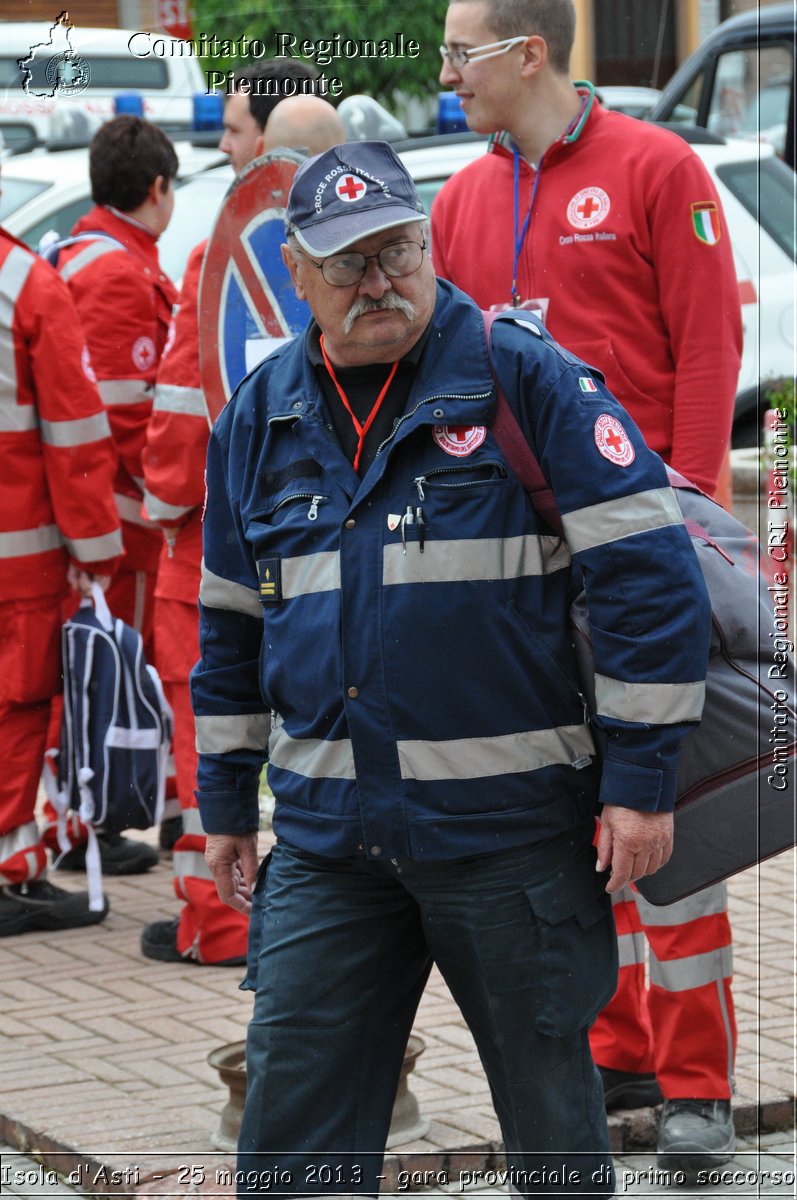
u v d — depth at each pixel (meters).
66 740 5.80
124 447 6.20
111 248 6.13
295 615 3.06
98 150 6.18
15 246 5.58
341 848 3.04
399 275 2.94
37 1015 4.99
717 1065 4.02
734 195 9.30
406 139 7.92
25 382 5.59
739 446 8.73
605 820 2.98
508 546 2.96
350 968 3.12
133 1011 5.02
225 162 9.09
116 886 6.42
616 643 2.91
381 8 5.66
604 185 4.07
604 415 2.94
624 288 4.08
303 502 3.05
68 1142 4.06
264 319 4.24
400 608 2.95
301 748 3.11
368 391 3.03
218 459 3.28
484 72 4.09
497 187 4.24
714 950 4.00
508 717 2.98
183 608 5.16
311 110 4.37
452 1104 4.27
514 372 2.96
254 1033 3.16
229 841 3.41
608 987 3.12
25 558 5.68
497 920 3.01
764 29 10.26
